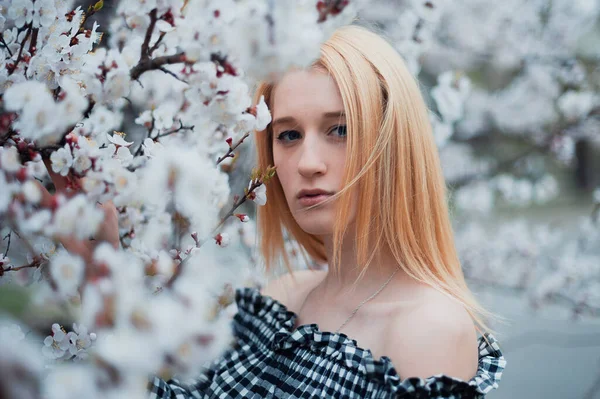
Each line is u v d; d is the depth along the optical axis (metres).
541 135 4.36
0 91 0.92
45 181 1.15
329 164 1.16
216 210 1.05
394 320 1.11
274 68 0.75
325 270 1.67
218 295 1.17
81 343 0.92
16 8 0.92
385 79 1.18
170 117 1.08
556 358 4.32
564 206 7.84
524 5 4.04
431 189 1.22
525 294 3.80
